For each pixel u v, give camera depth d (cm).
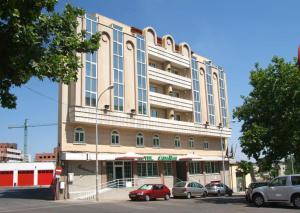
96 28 3959
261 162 3134
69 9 963
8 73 820
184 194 3725
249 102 3192
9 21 741
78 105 3644
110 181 3991
